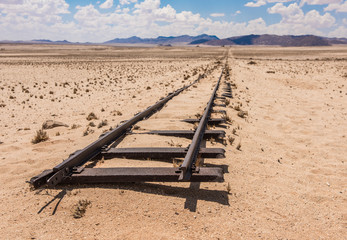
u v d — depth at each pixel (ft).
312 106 39.34
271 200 12.26
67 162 13.19
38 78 96.43
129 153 16.44
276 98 46.47
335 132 25.45
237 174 14.64
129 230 9.80
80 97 54.60
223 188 12.94
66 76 103.30
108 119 31.35
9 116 37.14
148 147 17.49
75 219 10.49
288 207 11.76
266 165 16.67
